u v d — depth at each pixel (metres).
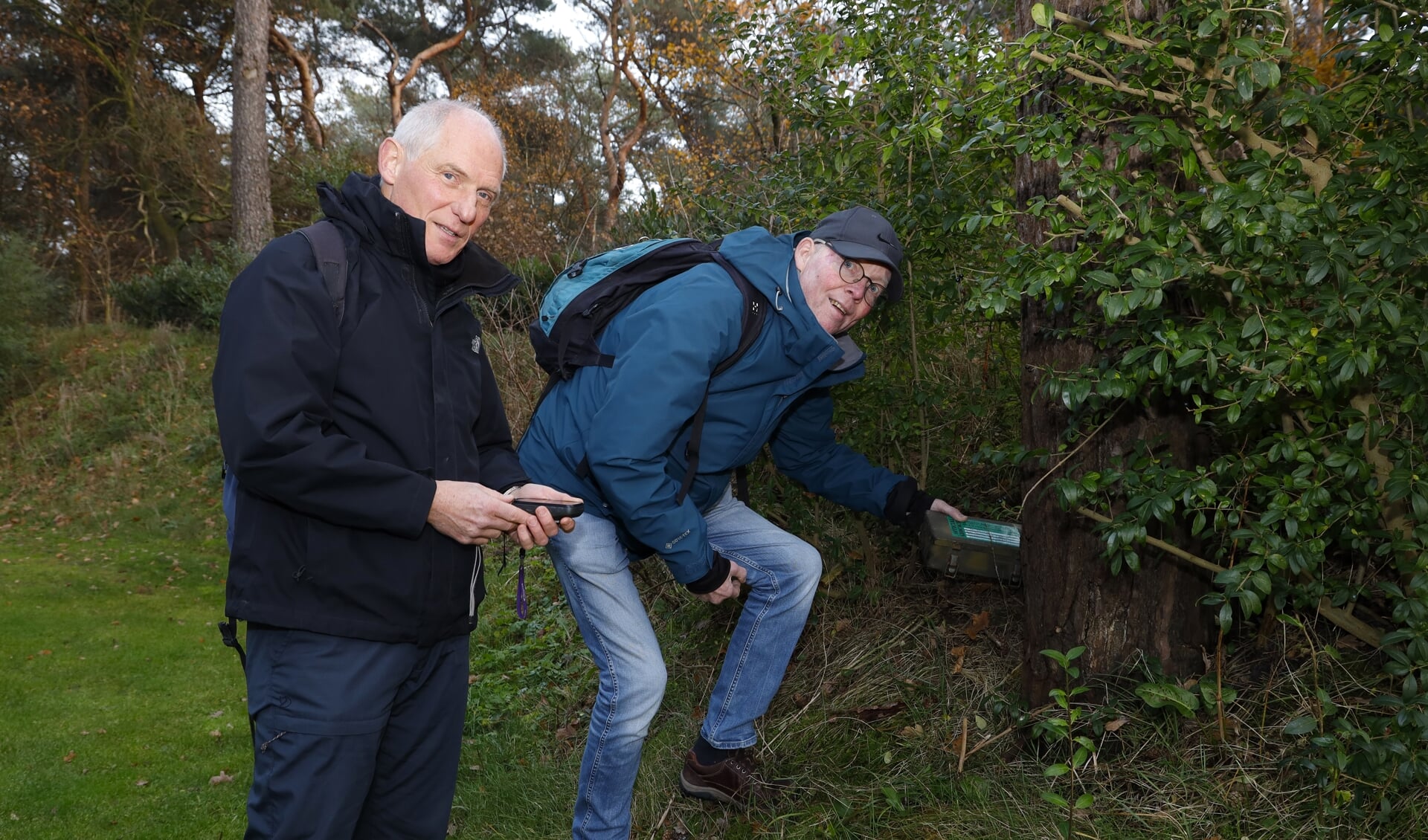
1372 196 1.63
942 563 2.73
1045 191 2.42
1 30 20.52
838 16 3.10
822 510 3.60
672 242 2.34
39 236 20.59
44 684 4.68
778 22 3.52
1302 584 2.25
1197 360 1.74
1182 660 2.41
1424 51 1.61
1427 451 1.84
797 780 2.65
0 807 3.28
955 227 2.72
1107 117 2.13
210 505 9.13
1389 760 1.89
